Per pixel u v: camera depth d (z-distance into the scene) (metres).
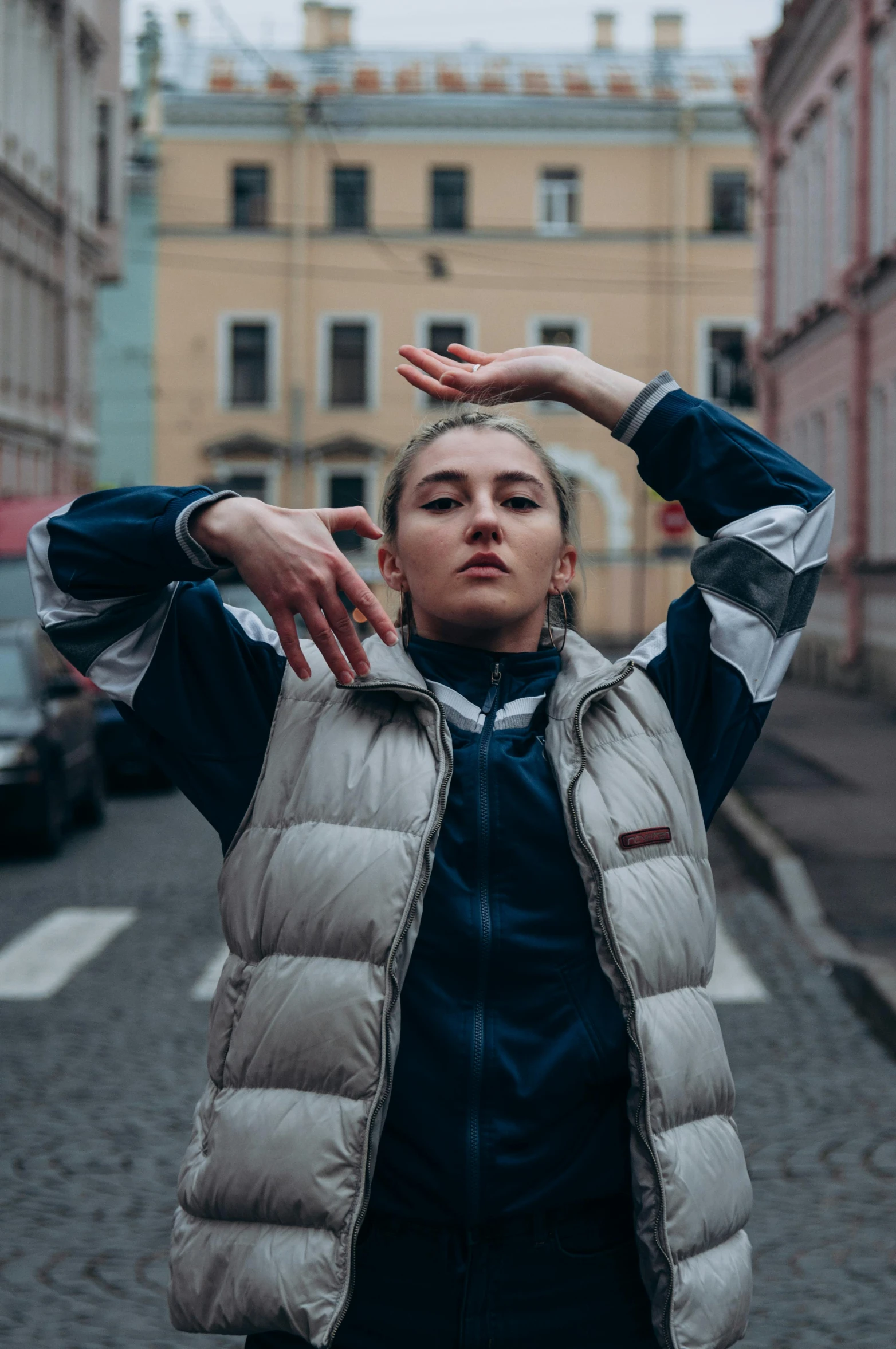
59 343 31.55
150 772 16.67
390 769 1.95
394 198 42.59
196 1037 6.44
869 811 12.29
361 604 1.88
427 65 44.22
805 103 28.38
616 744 2.03
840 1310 3.82
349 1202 1.83
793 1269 4.07
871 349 23.66
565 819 1.95
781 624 2.13
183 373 42.78
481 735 2.01
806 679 27.89
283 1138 1.85
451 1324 1.89
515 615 2.01
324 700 2.04
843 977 7.32
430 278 42.72
